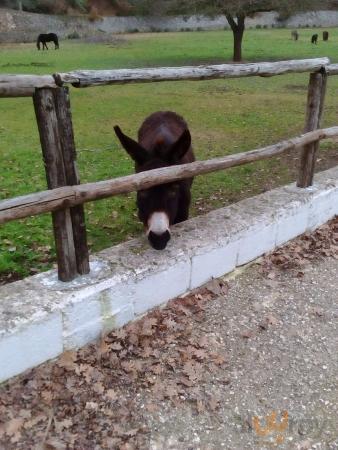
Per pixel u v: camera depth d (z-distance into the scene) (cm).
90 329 167
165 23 2720
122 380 156
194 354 168
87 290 162
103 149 411
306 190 254
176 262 187
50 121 145
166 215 174
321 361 170
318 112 242
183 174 180
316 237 253
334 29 2300
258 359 170
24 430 137
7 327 144
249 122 523
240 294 204
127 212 284
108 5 2936
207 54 1254
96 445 134
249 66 206
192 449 136
